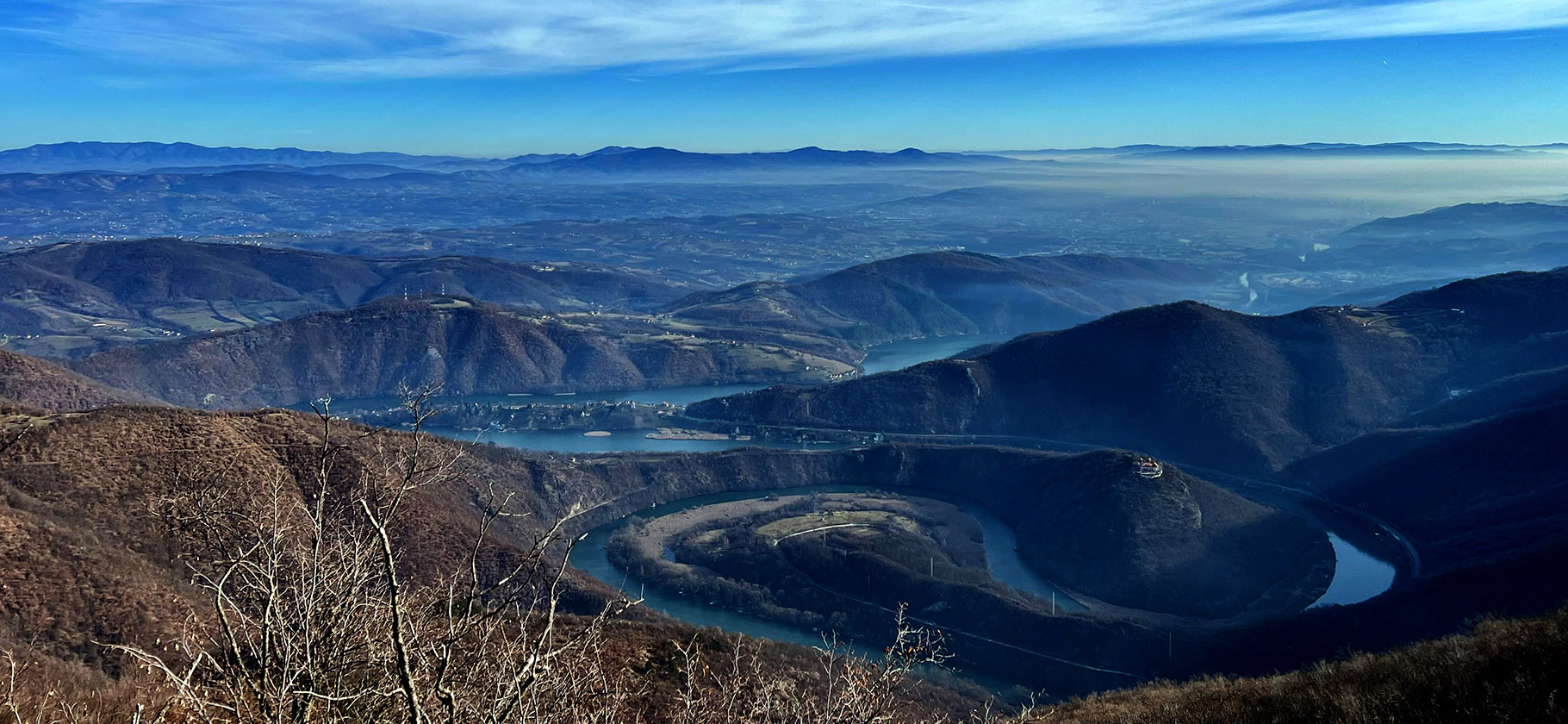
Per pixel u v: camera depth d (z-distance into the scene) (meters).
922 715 45.69
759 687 22.44
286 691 11.53
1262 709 25.09
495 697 12.46
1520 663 21.36
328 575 12.75
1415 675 23.27
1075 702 41.69
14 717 15.88
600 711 14.72
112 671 38.28
